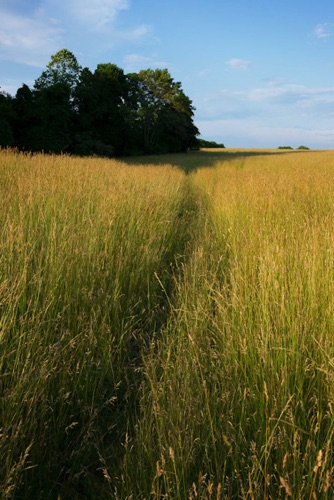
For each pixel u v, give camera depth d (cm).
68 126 3869
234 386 256
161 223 719
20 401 243
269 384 246
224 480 206
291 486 192
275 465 207
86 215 567
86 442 257
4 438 215
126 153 5384
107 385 332
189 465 210
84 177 876
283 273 349
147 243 582
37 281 341
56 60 4428
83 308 357
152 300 471
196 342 303
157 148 6194
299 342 276
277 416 230
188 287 428
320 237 441
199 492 192
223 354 284
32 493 235
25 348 279
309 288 326
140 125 6122
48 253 387
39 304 331
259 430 225
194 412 234
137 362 365
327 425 225
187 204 1195
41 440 242
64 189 673
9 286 327
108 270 443
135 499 207
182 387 256
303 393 254
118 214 628
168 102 6097
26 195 599
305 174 1197
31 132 3369
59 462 251
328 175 1152
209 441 228
